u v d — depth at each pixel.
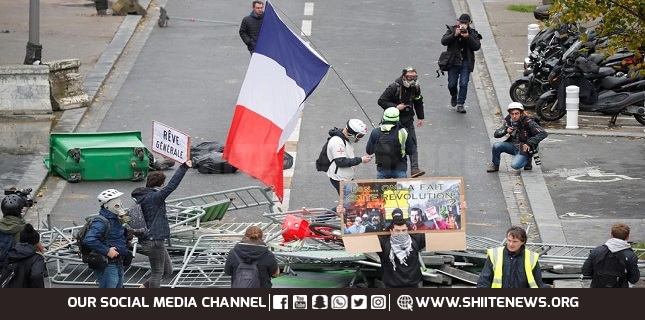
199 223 42.78
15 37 79.19
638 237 44.41
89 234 34.97
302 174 53.88
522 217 48.31
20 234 35.22
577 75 62.06
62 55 74.88
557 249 43.00
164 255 37.28
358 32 82.38
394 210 36.00
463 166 55.34
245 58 76.06
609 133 61.12
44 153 57.09
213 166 54.09
